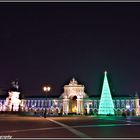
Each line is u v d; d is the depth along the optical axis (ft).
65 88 406.62
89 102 394.93
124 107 391.65
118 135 52.11
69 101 404.77
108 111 272.92
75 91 402.52
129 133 56.65
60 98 407.44
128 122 110.52
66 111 395.75
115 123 100.58
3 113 216.95
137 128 72.13
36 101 410.93
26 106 409.49
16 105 296.71
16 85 307.99
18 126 73.67
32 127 70.28
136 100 390.21
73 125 82.28
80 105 394.32
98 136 49.98
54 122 100.37
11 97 297.94
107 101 276.00
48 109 404.77
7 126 73.26
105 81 283.18
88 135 51.57
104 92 279.28
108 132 58.44
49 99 409.08
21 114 223.71
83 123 96.07
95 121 116.47
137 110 386.52
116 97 397.39
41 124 84.94
